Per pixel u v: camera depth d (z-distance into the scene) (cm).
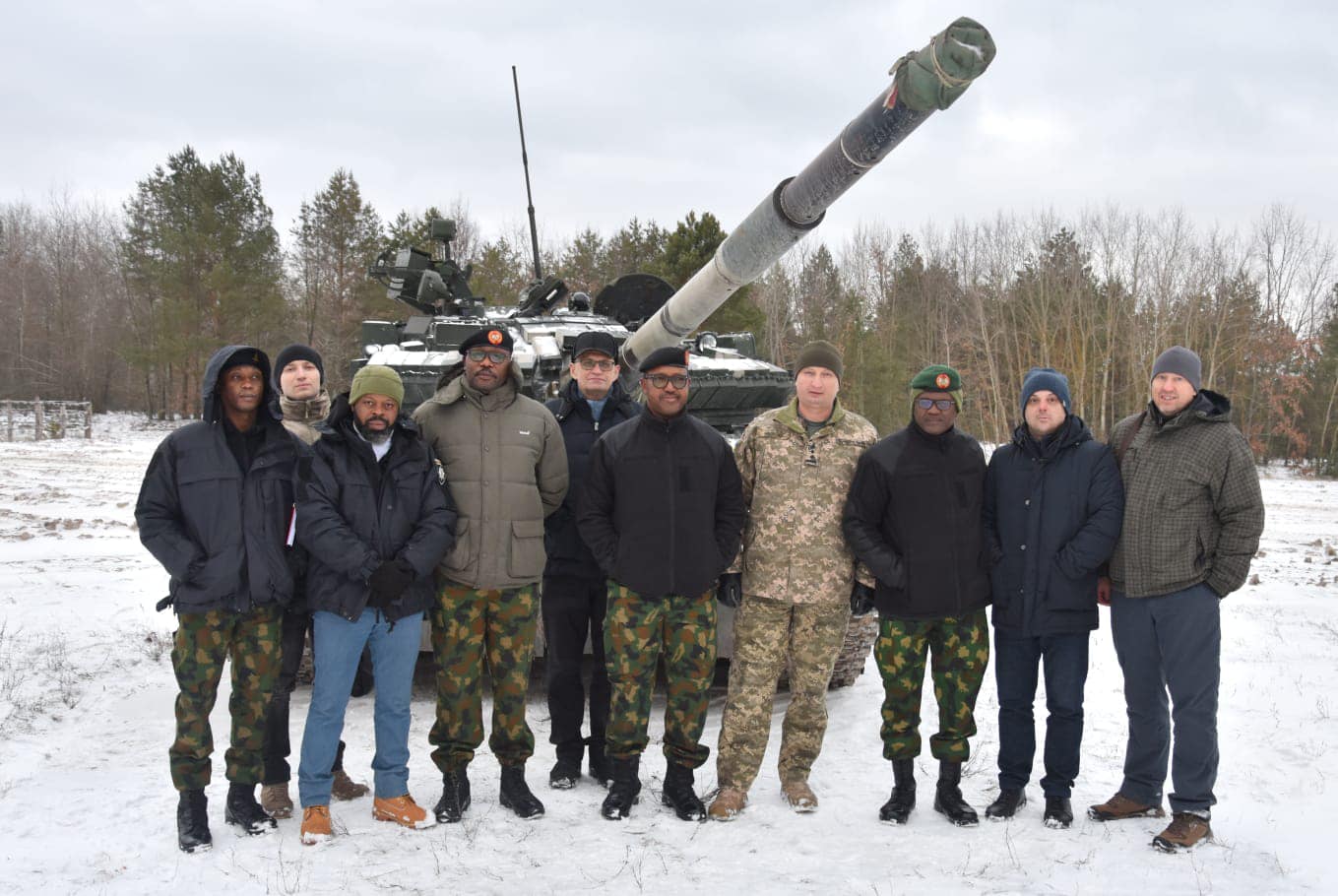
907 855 384
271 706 427
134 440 3064
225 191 3622
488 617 439
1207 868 367
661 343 612
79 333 4969
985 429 3925
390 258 983
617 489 432
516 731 434
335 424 413
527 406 450
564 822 420
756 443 451
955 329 4422
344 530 396
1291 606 900
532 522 435
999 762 437
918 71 338
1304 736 518
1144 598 414
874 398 3722
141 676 645
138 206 4016
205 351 3497
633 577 423
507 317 862
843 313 4141
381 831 407
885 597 427
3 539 1222
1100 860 378
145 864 369
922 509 421
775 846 394
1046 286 4034
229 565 386
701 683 434
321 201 4188
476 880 358
